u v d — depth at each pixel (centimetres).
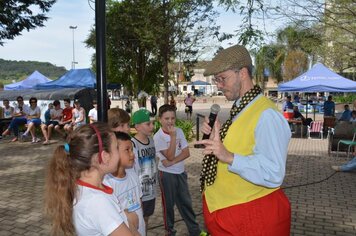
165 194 385
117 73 2330
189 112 2245
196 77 7638
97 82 292
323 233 449
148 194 353
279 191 221
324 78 1488
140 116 345
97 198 169
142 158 348
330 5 680
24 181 724
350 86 1449
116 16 1934
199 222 475
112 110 309
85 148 170
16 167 859
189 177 739
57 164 174
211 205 227
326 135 1481
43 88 1766
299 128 1494
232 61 215
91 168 174
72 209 171
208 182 229
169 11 1538
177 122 1315
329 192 634
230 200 217
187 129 1282
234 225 214
